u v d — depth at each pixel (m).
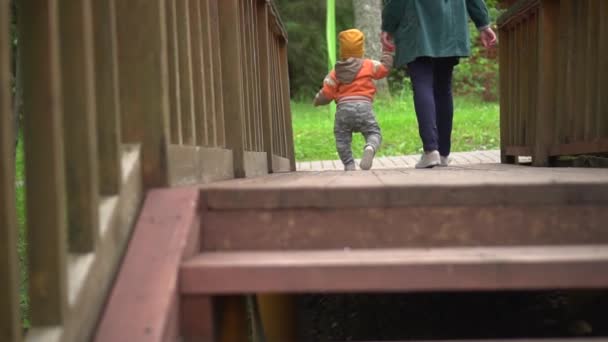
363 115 5.66
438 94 5.39
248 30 4.62
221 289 2.02
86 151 1.92
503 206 2.23
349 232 2.24
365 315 3.53
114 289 1.94
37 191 1.74
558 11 4.98
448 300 3.56
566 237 2.23
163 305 1.88
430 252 2.14
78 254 1.90
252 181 3.01
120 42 2.33
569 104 4.73
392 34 5.06
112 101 2.11
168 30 2.60
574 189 2.22
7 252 1.59
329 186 2.24
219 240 2.27
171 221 2.15
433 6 4.82
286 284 2.01
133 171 2.22
